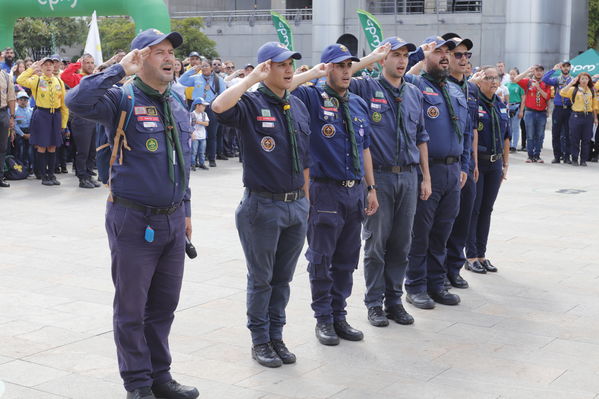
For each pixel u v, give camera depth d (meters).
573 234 9.11
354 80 5.54
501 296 6.54
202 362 4.88
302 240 4.87
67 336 5.32
